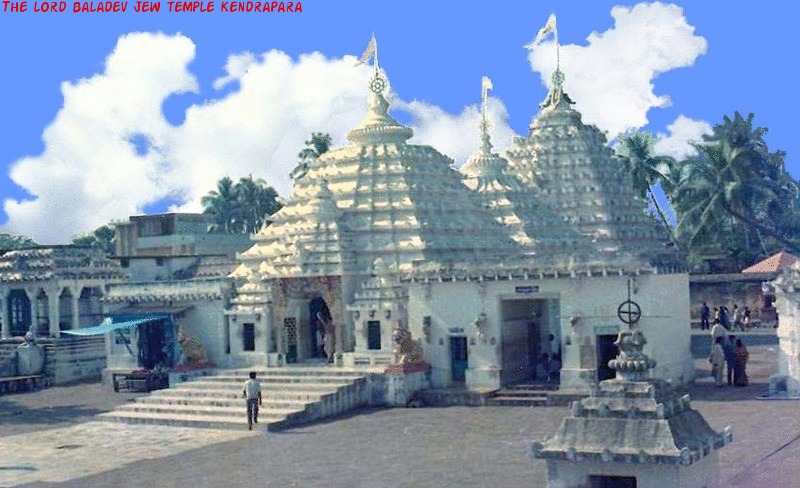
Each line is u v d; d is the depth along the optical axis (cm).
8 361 5362
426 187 4744
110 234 12019
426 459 2777
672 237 7856
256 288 4566
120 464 2962
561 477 1396
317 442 3184
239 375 4288
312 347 4597
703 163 7669
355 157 4838
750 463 2416
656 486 1330
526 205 5406
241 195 10812
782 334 3594
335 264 4347
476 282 4044
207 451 3116
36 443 3422
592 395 1426
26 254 6031
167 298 4756
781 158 8288
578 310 3859
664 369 3828
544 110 6309
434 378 4125
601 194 5978
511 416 3544
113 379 4869
